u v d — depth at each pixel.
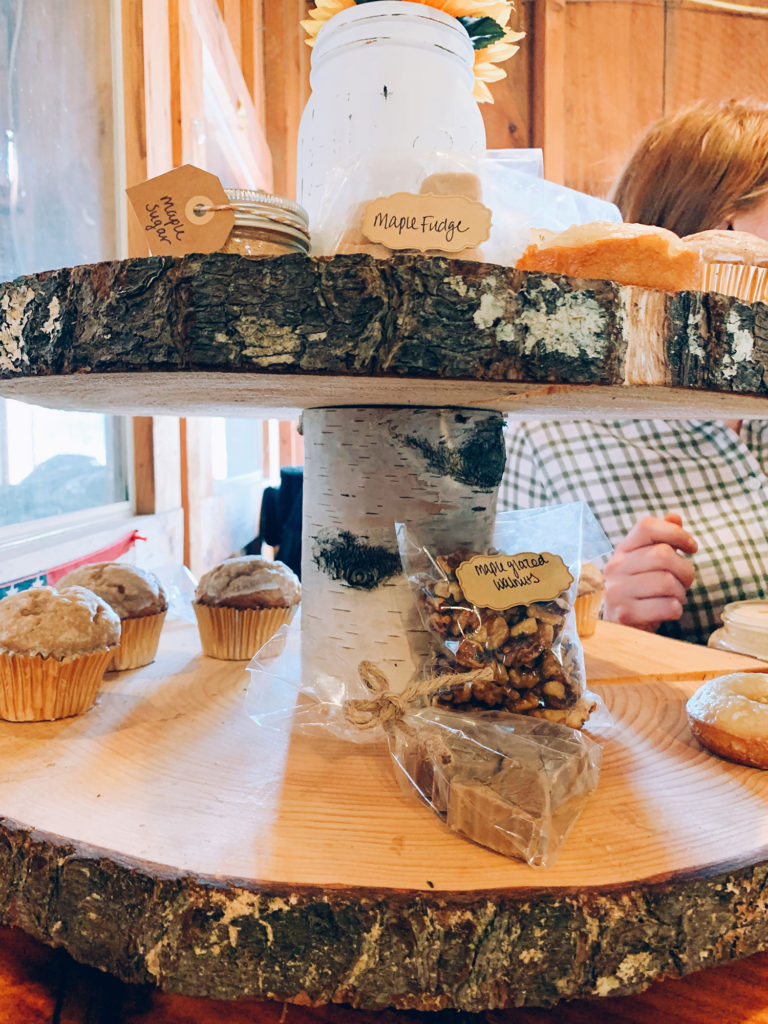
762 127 1.31
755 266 0.57
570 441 1.63
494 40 0.63
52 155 1.08
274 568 0.87
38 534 1.00
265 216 0.49
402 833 0.46
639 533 1.29
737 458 1.51
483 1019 0.44
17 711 0.64
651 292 0.41
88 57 1.19
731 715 0.59
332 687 0.63
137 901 0.41
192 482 1.58
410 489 0.61
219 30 1.80
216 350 0.38
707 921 0.42
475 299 0.38
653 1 2.83
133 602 0.80
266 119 2.71
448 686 0.57
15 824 0.45
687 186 1.36
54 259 1.09
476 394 0.49
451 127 0.56
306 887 0.40
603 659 0.87
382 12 0.54
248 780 0.53
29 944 0.51
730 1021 0.44
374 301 0.38
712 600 1.38
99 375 0.41
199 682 0.76
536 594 0.59
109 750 0.58
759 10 2.85
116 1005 0.46
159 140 1.30
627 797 0.52
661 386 0.42
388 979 0.40
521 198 0.57
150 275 0.38
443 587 0.59
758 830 0.47
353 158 0.53
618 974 0.41
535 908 0.39
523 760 0.48
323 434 0.64
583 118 2.92
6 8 0.94
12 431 0.98
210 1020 0.45
